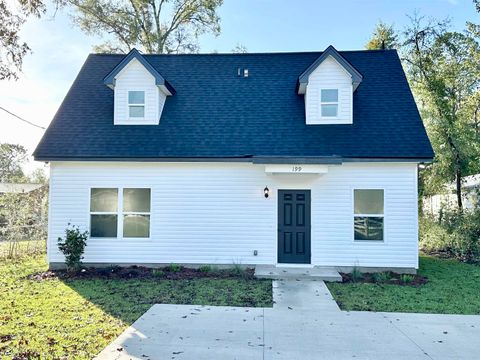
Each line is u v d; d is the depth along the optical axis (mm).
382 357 5215
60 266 11719
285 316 7105
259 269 11148
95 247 11828
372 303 8133
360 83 13008
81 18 23547
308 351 5391
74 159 11508
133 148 11695
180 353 5219
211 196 11820
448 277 10906
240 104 13094
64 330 6117
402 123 11977
